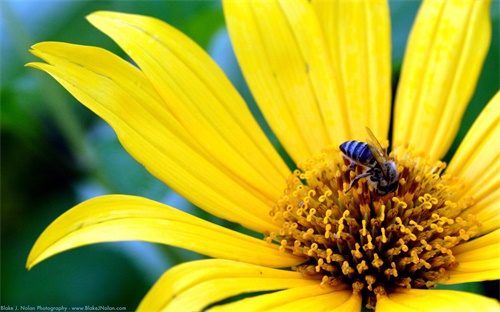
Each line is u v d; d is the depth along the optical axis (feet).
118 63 0.74
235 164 0.76
